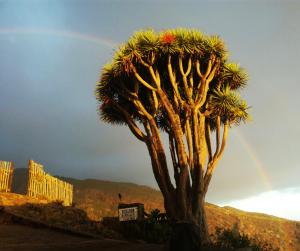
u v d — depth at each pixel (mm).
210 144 13562
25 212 11727
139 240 12867
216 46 13281
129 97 13727
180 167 11852
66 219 12617
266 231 29219
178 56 13141
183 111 13430
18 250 7531
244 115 13516
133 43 13000
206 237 11305
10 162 13961
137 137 13344
